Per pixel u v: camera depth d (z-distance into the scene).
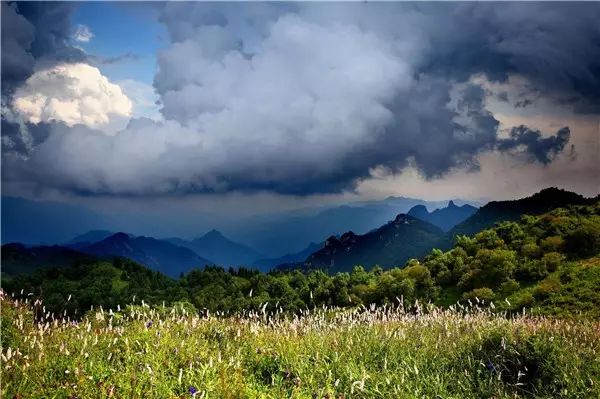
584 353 10.23
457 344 10.98
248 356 9.64
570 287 32.62
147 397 6.99
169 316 12.47
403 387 8.39
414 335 11.89
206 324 11.79
